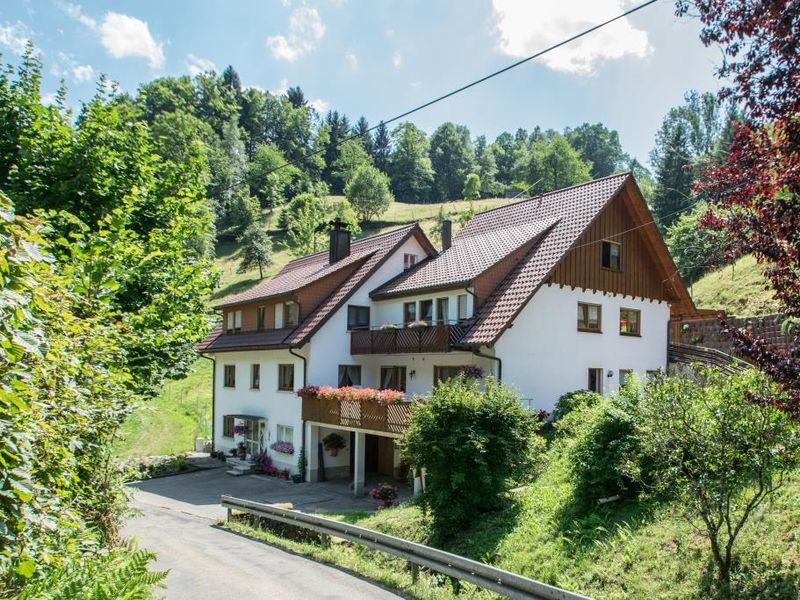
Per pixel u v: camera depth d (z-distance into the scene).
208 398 43.16
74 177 13.86
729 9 5.95
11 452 3.39
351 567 11.54
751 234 6.07
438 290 23.48
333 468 25.81
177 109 85.00
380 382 26.38
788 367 5.81
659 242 25.80
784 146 5.81
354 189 94.25
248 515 17.41
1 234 3.28
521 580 8.66
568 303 23.23
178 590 9.85
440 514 14.27
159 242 13.70
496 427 14.83
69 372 4.86
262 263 70.31
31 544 3.74
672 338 30.81
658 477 9.78
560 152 100.94
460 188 126.25
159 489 24.11
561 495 13.70
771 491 8.75
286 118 134.88
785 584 8.12
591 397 20.77
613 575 9.90
